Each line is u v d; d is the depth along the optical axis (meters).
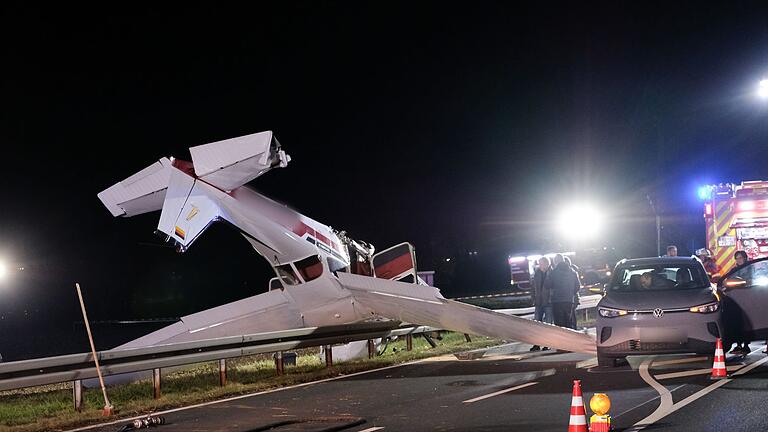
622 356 14.10
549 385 12.95
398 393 12.72
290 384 14.15
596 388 12.41
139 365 12.31
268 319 15.96
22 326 33.31
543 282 20.34
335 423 10.26
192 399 12.55
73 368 11.47
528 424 9.83
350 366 16.06
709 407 10.48
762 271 15.99
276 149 13.95
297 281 15.71
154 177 14.80
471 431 9.56
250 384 14.00
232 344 13.86
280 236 15.12
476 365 15.98
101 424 10.95
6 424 10.96
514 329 15.24
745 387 11.89
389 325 17.67
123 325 32.38
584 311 28.23
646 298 14.08
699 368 14.09
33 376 10.97
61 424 10.84
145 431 10.17
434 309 15.28
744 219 24.00
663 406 10.63
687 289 14.40
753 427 9.24
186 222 14.41
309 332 15.45
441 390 12.89
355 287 15.59
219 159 13.77
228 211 14.64
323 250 15.68
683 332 13.58
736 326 14.78
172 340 15.20
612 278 15.28
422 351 18.47
